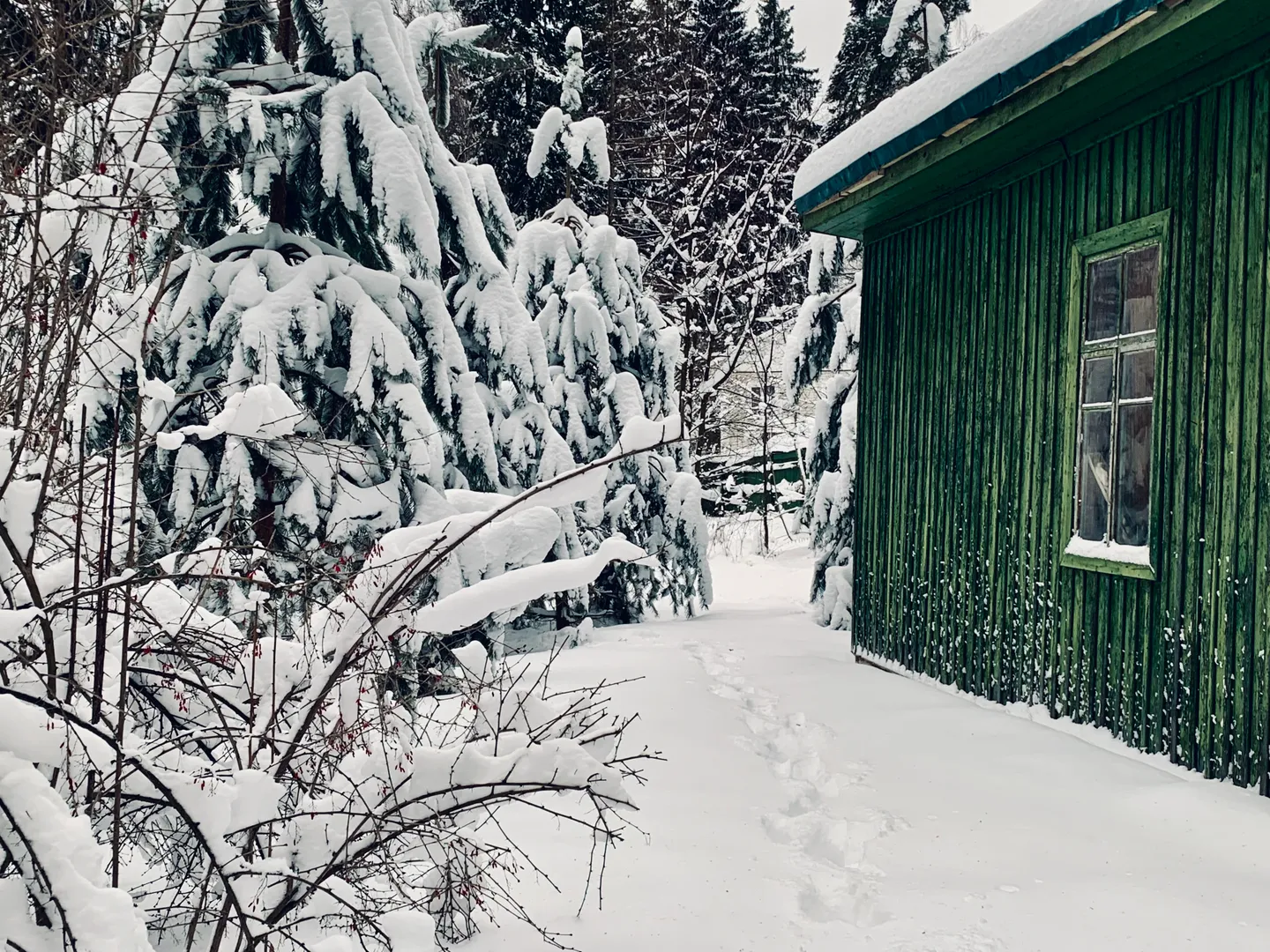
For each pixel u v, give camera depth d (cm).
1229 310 390
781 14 2689
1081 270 486
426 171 654
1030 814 361
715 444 2117
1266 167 374
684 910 281
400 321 611
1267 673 366
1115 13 381
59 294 194
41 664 201
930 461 623
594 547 955
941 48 1186
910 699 556
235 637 246
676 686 581
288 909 204
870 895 294
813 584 978
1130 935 264
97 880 161
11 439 189
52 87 209
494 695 250
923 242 643
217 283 571
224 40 557
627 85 2006
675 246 1911
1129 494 455
